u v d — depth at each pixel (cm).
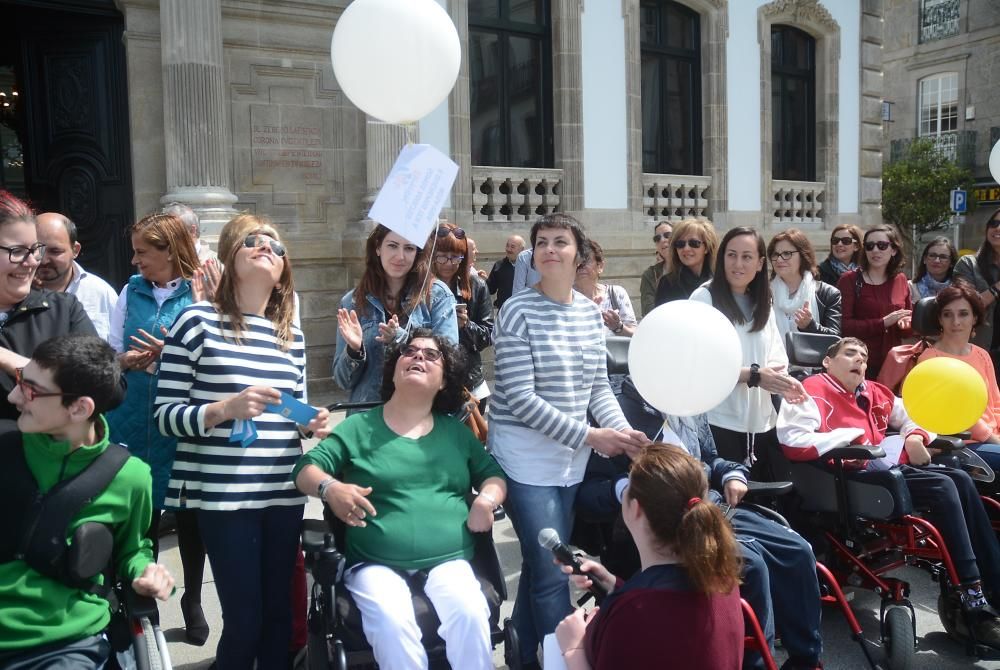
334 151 812
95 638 225
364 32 298
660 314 285
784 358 381
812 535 376
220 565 267
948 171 2170
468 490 283
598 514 309
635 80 1029
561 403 299
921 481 369
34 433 223
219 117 716
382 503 265
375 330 329
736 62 1150
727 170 1152
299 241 792
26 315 284
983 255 573
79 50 726
